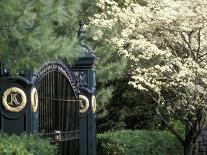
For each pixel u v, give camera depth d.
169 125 16.89
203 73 14.91
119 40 14.86
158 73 15.29
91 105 13.16
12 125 9.30
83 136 13.19
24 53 6.89
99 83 17.33
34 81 9.38
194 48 15.91
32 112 9.33
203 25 14.98
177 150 18.20
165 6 15.74
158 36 15.60
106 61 16.89
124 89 19.30
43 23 6.85
